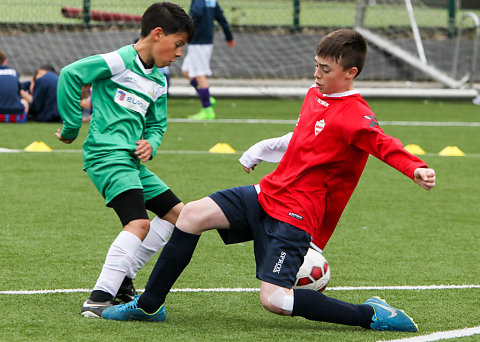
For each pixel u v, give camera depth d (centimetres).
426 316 1117
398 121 3616
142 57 1127
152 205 1145
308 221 1015
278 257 1004
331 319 1020
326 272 1134
